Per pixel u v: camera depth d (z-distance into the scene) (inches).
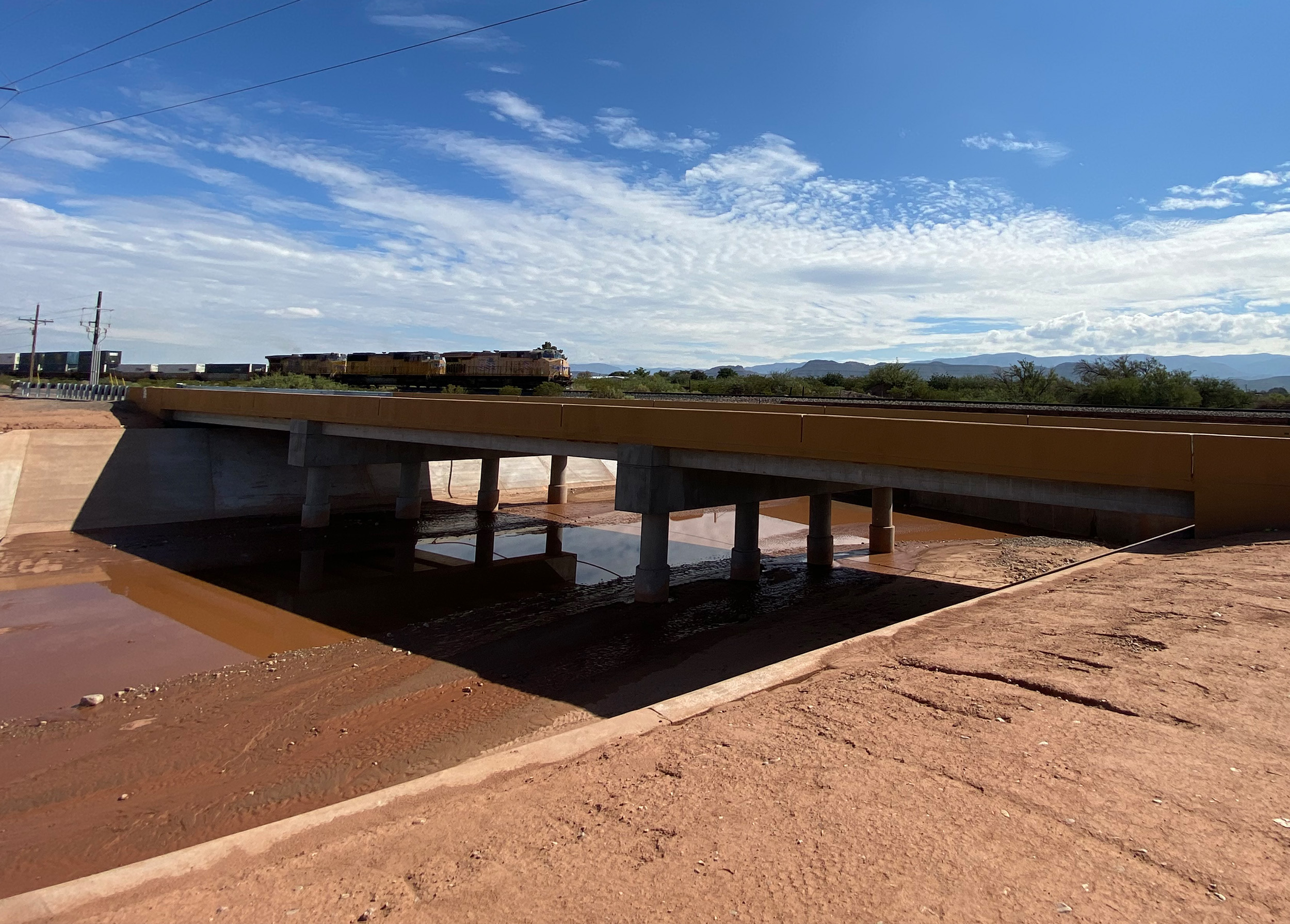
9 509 997.2
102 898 154.9
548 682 494.6
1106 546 975.0
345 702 472.4
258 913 143.0
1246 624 249.4
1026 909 119.7
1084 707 201.2
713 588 768.3
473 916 133.1
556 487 1378.0
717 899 130.4
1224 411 1152.8
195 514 1143.6
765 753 193.3
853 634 592.1
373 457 1125.1
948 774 169.6
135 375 2901.1
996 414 959.0
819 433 586.2
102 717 456.8
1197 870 125.6
